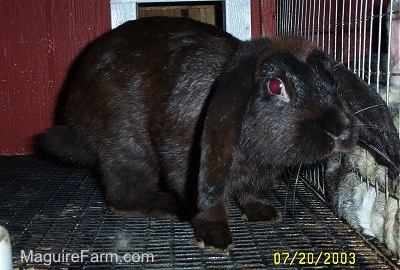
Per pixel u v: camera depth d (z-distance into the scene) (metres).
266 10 0.96
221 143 0.48
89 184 0.79
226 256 0.50
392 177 0.51
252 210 0.62
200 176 0.47
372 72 0.59
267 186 0.63
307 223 0.60
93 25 0.95
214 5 1.14
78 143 0.70
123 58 0.64
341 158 0.62
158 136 0.60
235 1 0.95
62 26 0.95
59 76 0.96
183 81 0.58
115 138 0.64
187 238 0.55
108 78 0.64
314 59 0.53
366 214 0.55
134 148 0.64
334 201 0.63
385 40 0.70
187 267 0.48
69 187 0.77
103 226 0.59
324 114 0.49
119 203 0.65
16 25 0.94
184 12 1.18
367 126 0.53
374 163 0.55
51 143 0.73
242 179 0.58
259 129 0.52
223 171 0.48
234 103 0.48
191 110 0.57
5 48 0.95
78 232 0.57
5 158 0.96
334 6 0.79
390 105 0.57
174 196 0.66
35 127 0.98
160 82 0.60
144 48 0.63
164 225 0.60
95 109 0.65
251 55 0.52
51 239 0.55
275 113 0.51
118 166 0.65
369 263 0.48
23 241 0.54
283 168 0.59
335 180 0.63
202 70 0.58
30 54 0.95
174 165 0.58
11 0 0.94
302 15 0.80
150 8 1.17
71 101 0.69
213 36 0.63
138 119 0.62
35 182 0.80
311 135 0.49
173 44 0.62
